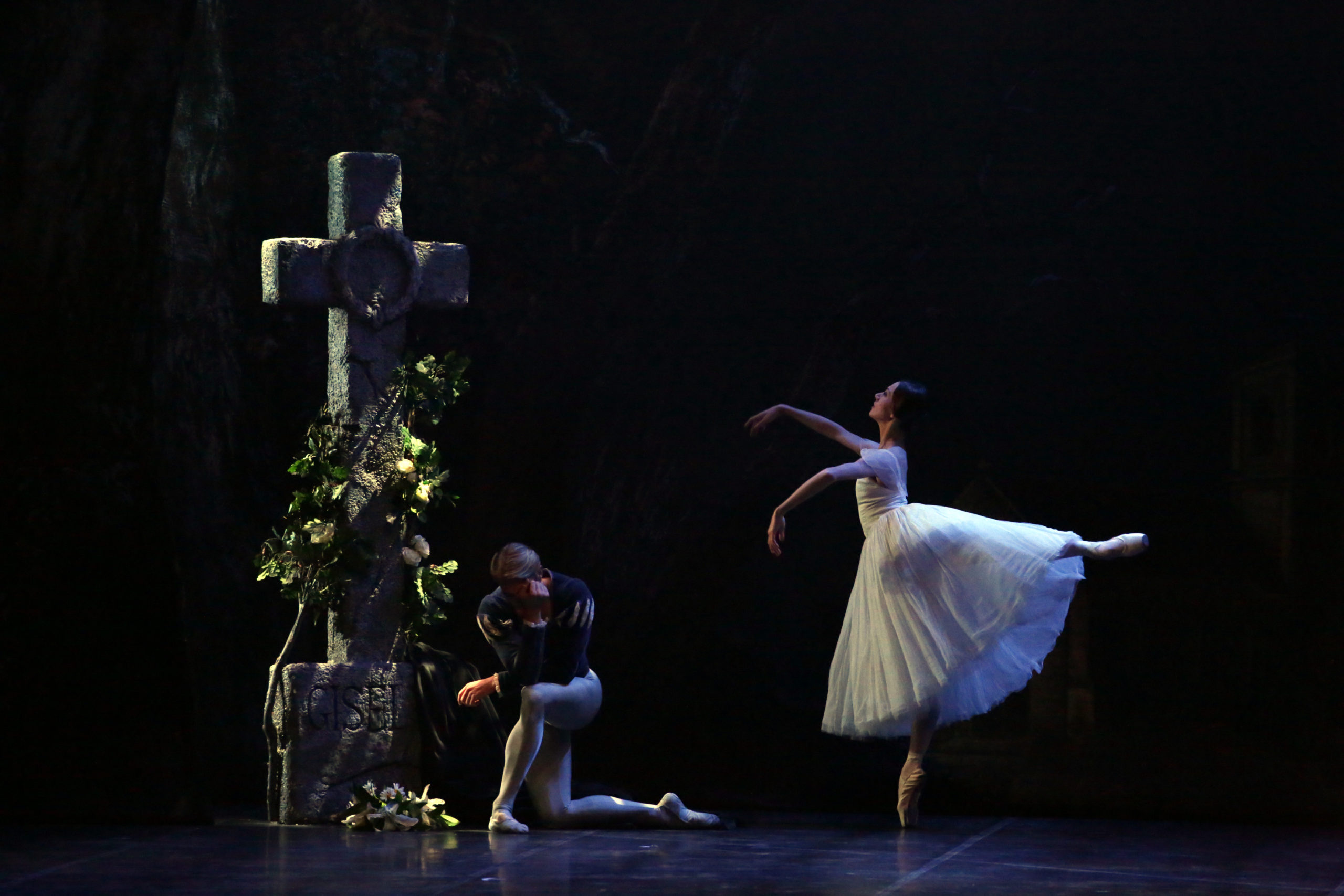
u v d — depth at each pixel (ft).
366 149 38.27
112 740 19.84
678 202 41.01
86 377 21.17
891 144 48.88
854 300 44.91
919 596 18.57
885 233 47.91
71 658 20.03
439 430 39.86
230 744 30.96
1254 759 37.58
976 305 52.54
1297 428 42.16
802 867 14.23
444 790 19.85
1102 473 53.57
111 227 21.24
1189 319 52.60
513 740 17.57
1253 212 51.67
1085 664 42.22
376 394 19.89
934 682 18.10
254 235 36.09
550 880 13.29
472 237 40.34
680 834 17.34
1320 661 41.37
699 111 39.68
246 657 32.19
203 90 34.71
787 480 47.50
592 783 35.40
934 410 54.13
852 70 48.24
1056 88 50.55
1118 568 43.06
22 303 20.61
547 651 17.89
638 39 42.75
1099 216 51.67
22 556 20.13
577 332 41.32
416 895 12.35
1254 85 50.75
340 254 19.57
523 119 41.04
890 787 34.55
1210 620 42.14
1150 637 42.37
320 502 19.72
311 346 35.99
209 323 33.99
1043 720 41.29
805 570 49.08
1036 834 17.25
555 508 41.27
